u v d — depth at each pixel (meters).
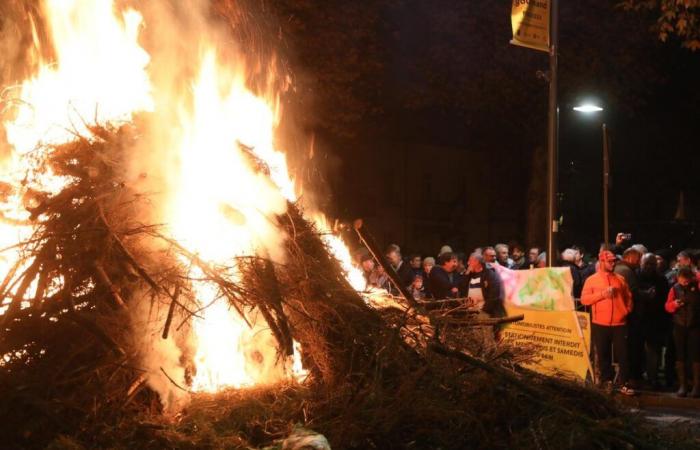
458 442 5.00
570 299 9.11
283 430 4.95
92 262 5.11
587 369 9.00
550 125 12.09
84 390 4.84
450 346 5.83
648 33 19.86
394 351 5.40
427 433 5.01
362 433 4.89
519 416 5.25
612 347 10.80
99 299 5.08
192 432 4.81
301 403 5.10
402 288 6.59
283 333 5.26
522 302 9.32
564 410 5.21
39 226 5.44
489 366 5.40
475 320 6.65
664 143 26.88
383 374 5.32
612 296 10.59
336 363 5.38
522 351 6.22
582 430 5.09
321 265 5.83
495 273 9.46
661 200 28.19
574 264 12.52
